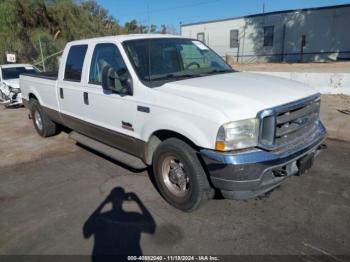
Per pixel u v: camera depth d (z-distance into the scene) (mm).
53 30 23844
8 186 4551
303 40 27953
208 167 3098
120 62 4090
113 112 4215
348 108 7863
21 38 21719
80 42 4953
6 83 10734
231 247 3012
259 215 3514
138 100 3758
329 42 26703
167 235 3232
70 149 6086
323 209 3568
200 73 4266
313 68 18891
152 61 4078
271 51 30062
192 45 4773
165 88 3598
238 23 31688
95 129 4738
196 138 3143
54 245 3158
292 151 3186
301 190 4008
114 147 4652
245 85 3596
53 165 5281
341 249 2914
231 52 33062
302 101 3365
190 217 3535
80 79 4867
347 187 4051
